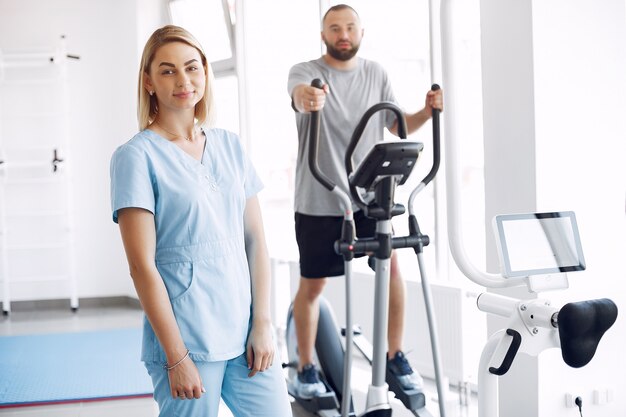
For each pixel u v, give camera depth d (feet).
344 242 8.73
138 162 5.97
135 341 17.31
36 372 14.62
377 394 9.21
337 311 15.48
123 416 11.96
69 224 21.90
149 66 6.17
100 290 22.80
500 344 6.51
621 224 9.48
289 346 12.46
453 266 13.32
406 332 13.53
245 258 6.51
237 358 6.37
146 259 5.87
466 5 13.43
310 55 17.48
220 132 6.66
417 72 14.70
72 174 22.54
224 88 20.61
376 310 9.03
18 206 22.30
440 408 8.65
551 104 9.01
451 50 6.86
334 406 11.36
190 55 6.12
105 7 22.30
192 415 6.09
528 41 8.91
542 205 9.01
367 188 8.76
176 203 6.06
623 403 9.57
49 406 12.58
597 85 9.30
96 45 22.41
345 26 10.82
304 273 11.48
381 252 8.82
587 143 9.25
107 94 22.52
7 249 22.17
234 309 6.27
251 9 18.08
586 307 6.03
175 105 6.10
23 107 22.13
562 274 6.72
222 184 6.35
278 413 6.36
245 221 6.77
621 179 9.50
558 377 9.16
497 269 9.67
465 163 13.73
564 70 9.07
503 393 9.61
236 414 6.48
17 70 22.06
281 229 19.24
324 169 11.15
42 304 22.45
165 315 5.83
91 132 22.54
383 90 11.36
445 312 12.56
